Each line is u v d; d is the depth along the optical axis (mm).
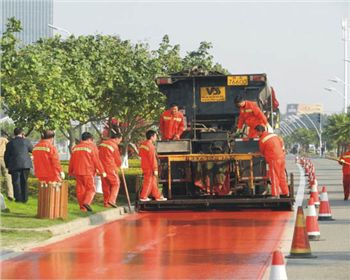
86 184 26141
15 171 27750
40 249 18500
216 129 29797
